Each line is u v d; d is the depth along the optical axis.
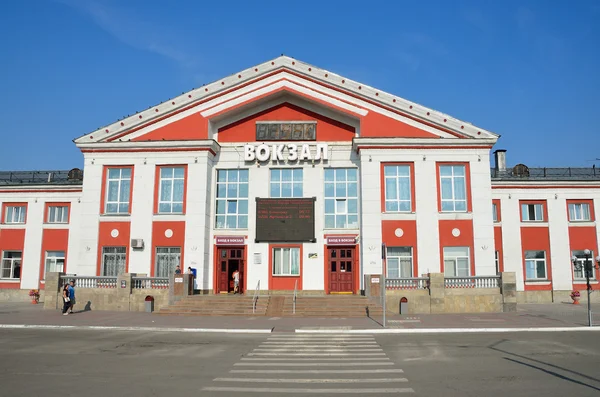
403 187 31.02
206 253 31.08
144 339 17.23
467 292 26.77
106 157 32.19
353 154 32.53
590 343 15.71
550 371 11.13
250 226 32.06
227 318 23.88
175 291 27.58
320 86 32.41
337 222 32.03
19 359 13.02
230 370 11.46
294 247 31.78
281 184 32.59
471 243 30.30
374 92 31.98
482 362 12.38
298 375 10.86
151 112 32.50
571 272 36.31
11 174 40.75
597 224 36.81
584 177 39.06
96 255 31.16
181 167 31.83
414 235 30.34
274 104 33.44
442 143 31.09
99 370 11.45
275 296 27.77
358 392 9.23
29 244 37.94
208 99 32.56
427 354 13.73
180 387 9.66
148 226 31.19
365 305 26.28
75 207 38.09
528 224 36.91
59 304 28.48
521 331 19.20
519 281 36.16
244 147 32.62
